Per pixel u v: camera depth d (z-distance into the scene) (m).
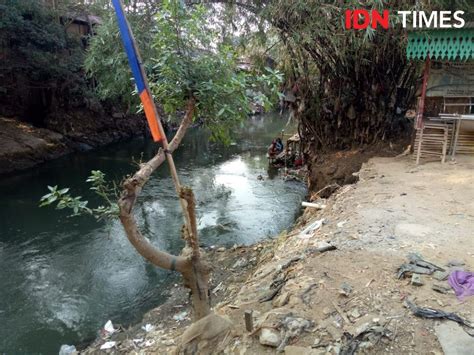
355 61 9.52
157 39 3.23
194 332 3.41
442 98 8.65
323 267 3.98
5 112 18.00
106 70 7.95
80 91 18.78
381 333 2.96
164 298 6.57
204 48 3.43
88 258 8.13
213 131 3.61
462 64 8.09
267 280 4.35
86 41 19.75
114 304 6.53
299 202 11.53
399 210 5.38
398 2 8.00
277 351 3.03
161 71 3.17
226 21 9.59
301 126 12.03
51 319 6.18
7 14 15.48
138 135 24.03
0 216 10.59
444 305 3.20
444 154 7.79
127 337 5.42
